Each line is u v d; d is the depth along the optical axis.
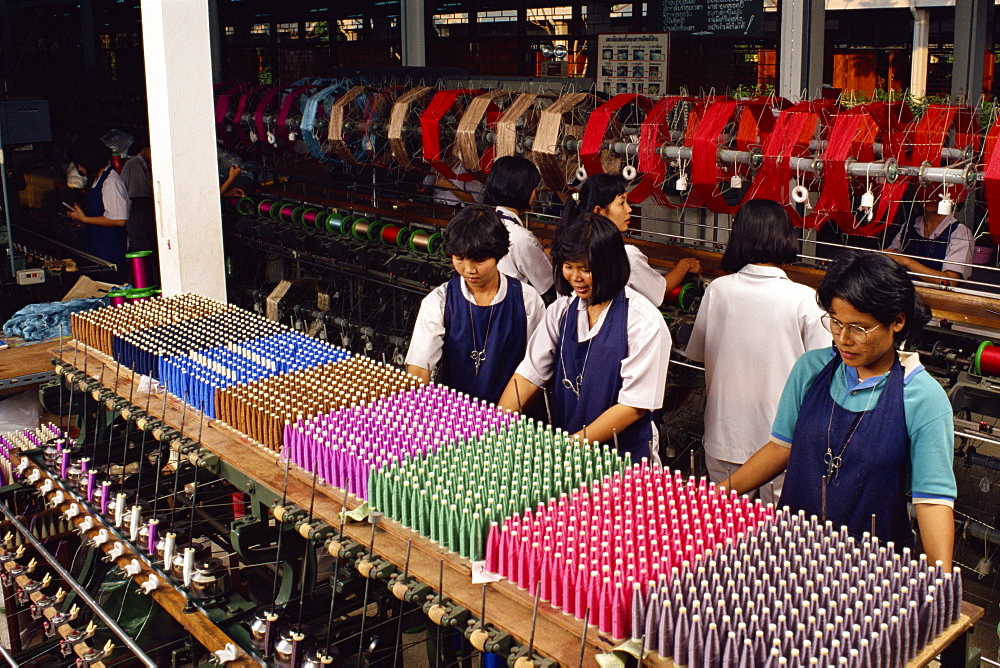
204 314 4.50
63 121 11.36
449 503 2.55
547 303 4.89
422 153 5.79
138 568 3.30
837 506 2.69
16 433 4.65
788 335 3.60
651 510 2.40
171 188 5.44
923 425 2.55
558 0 9.76
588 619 2.19
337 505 2.92
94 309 5.00
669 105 4.63
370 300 6.68
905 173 3.81
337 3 11.52
